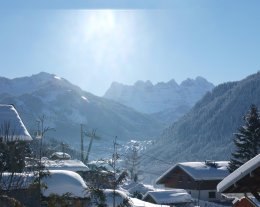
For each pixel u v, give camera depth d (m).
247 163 11.77
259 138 54.34
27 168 18.42
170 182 63.25
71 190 19.86
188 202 50.66
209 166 60.47
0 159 16.61
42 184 17.88
